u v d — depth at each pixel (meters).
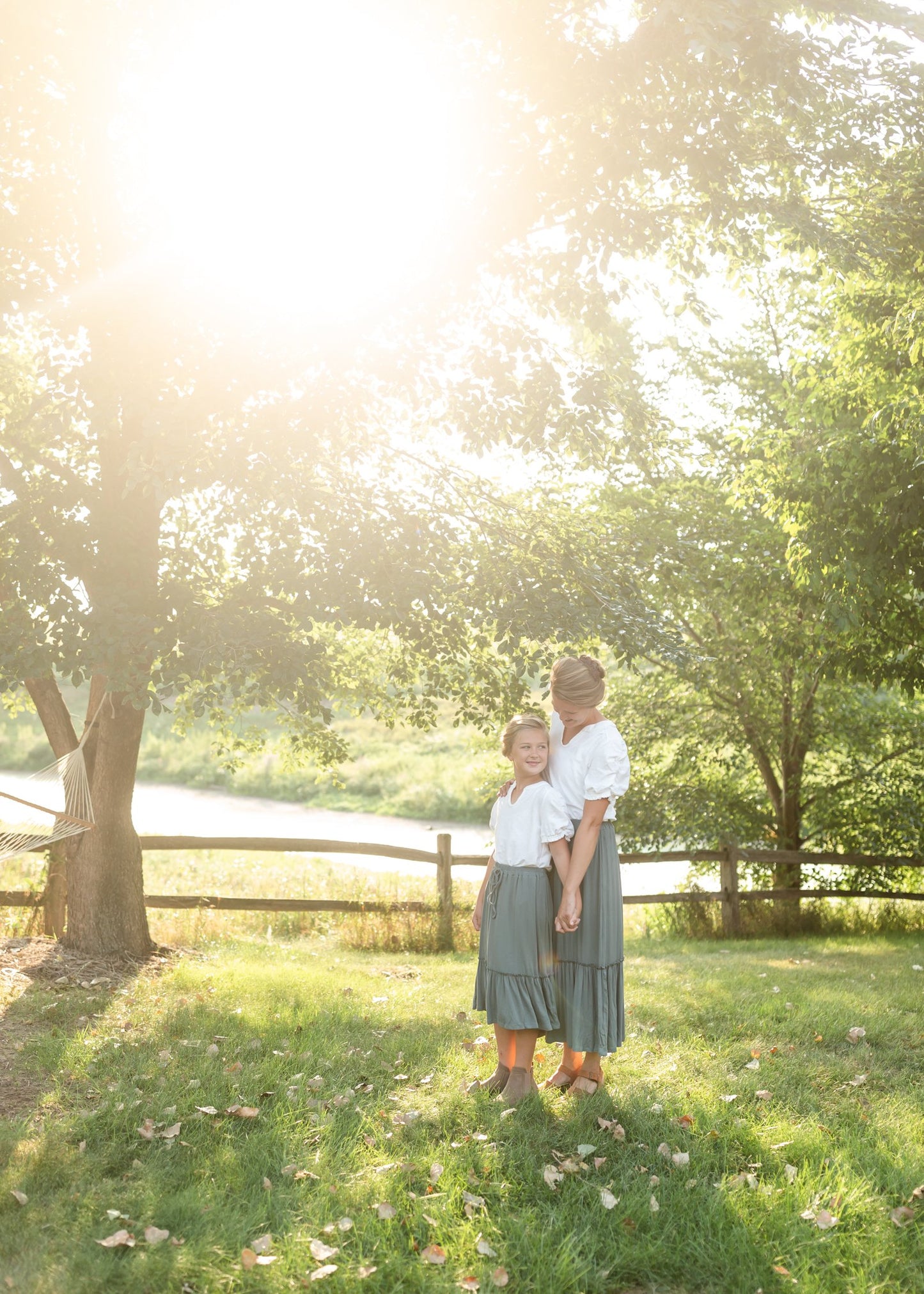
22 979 6.01
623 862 11.07
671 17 5.38
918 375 7.96
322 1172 3.44
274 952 7.98
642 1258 2.97
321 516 5.91
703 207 6.23
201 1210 3.14
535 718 4.15
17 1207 3.18
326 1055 4.67
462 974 7.48
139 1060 4.49
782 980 7.19
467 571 6.65
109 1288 2.76
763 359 12.51
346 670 8.54
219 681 6.49
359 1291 2.75
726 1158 3.63
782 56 5.56
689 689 12.53
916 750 12.66
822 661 10.77
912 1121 4.06
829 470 8.29
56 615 5.45
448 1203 3.21
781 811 12.66
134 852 7.09
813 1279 2.85
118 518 5.96
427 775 26.14
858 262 6.59
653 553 8.15
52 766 5.83
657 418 7.44
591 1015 4.07
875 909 12.68
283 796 26.31
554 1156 3.62
